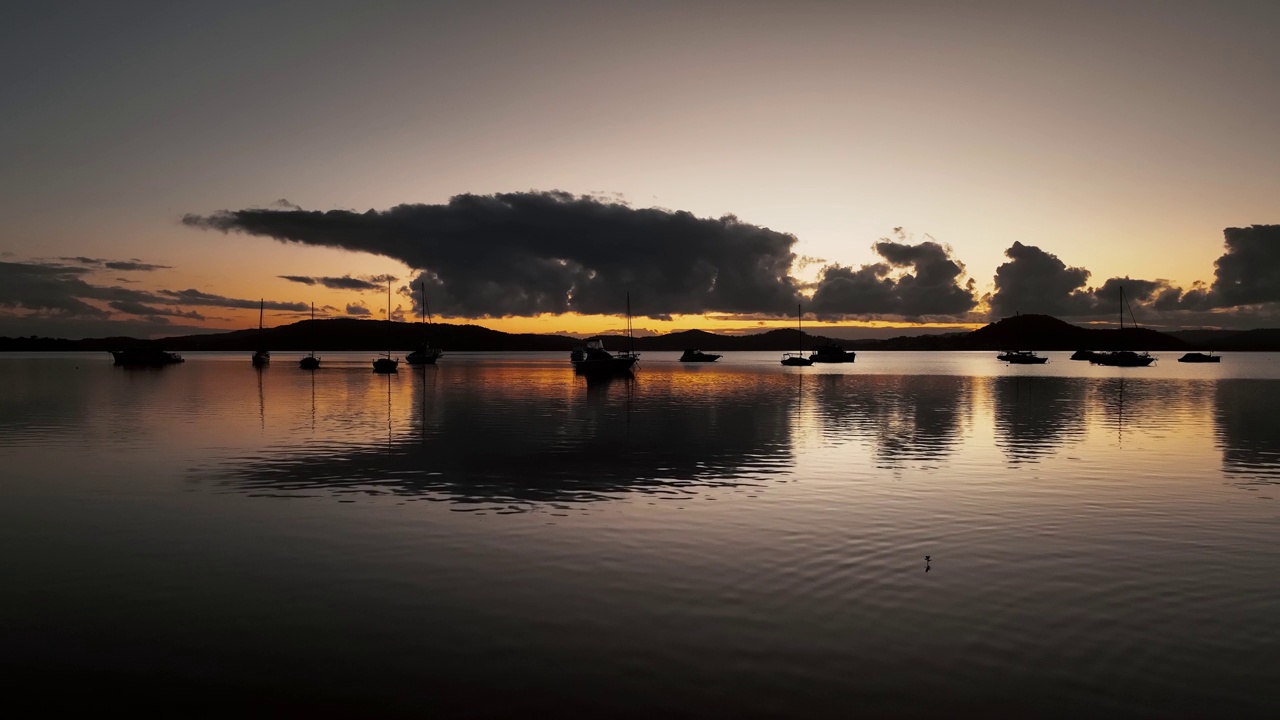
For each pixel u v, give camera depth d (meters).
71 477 24.72
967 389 76.19
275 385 82.88
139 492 22.23
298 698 9.59
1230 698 9.49
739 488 22.59
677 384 86.94
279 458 28.83
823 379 100.75
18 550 16.06
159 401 58.12
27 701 9.52
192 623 12.00
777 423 41.81
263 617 12.22
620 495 21.61
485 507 20.03
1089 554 15.55
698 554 15.50
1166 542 16.50
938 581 13.78
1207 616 12.13
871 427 39.66
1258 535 17.12
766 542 16.41
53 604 12.86
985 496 21.34
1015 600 12.83
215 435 36.19
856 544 16.27
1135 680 9.96
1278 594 13.16
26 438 34.97
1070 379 100.12
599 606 12.58
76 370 127.00
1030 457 28.86
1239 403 56.41
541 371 135.38
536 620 11.99
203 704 9.45
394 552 15.77
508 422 42.50
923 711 9.16
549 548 15.98
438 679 10.03
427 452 30.44
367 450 31.02
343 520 18.61
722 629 11.59
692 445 32.50
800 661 10.48
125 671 10.34
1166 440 34.16
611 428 39.31
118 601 12.98
